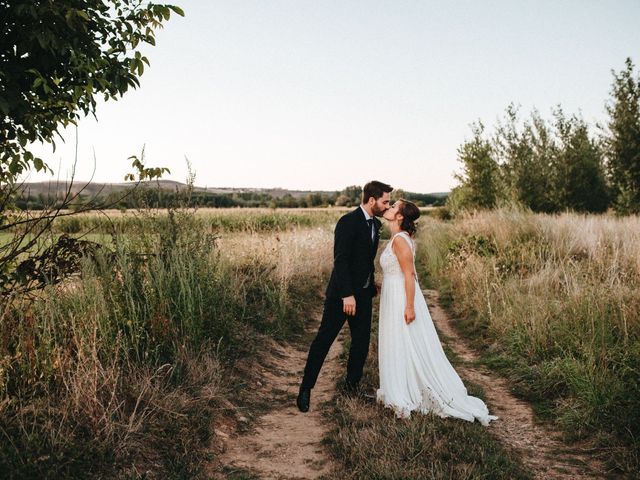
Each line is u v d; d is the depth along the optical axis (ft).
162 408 12.17
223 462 11.71
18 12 11.66
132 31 14.65
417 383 14.43
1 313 12.43
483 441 12.25
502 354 19.45
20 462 9.21
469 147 77.05
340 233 15.30
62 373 11.52
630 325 17.07
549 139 75.92
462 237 40.88
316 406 15.57
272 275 28.58
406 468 10.81
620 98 67.56
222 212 109.40
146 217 19.06
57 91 14.12
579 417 13.33
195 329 16.53
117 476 9.90
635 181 66.39
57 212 14.23
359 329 15.83
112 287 15.52
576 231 35.65
